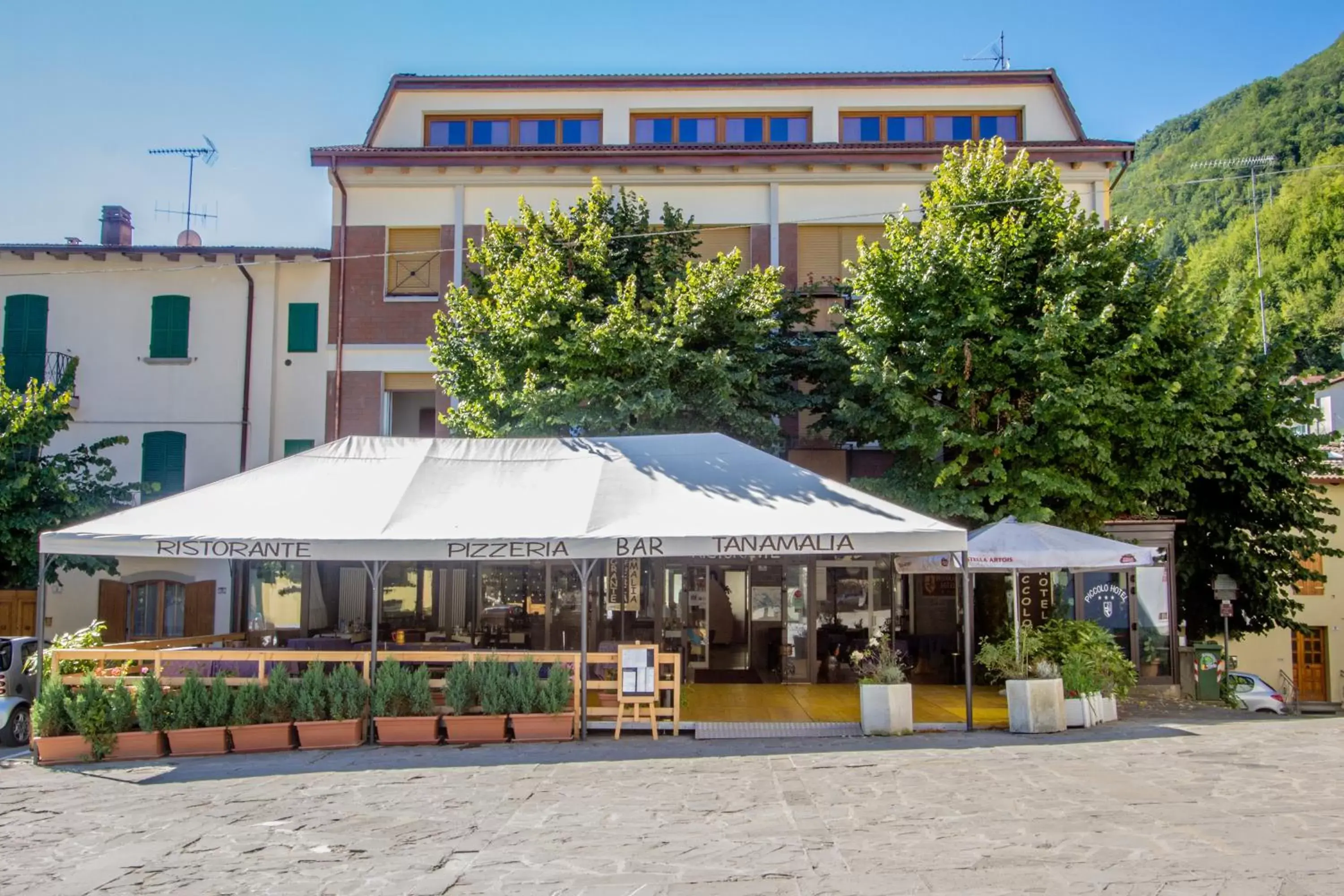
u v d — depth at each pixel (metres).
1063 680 12.59
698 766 10.08
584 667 11.86
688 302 15.99
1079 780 8.90
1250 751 10.27
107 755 11.20
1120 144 20.62
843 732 12.23
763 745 11.48
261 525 11.99
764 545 11.46
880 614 17.45
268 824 8.03
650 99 22.66
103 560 18.39
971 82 22.34
